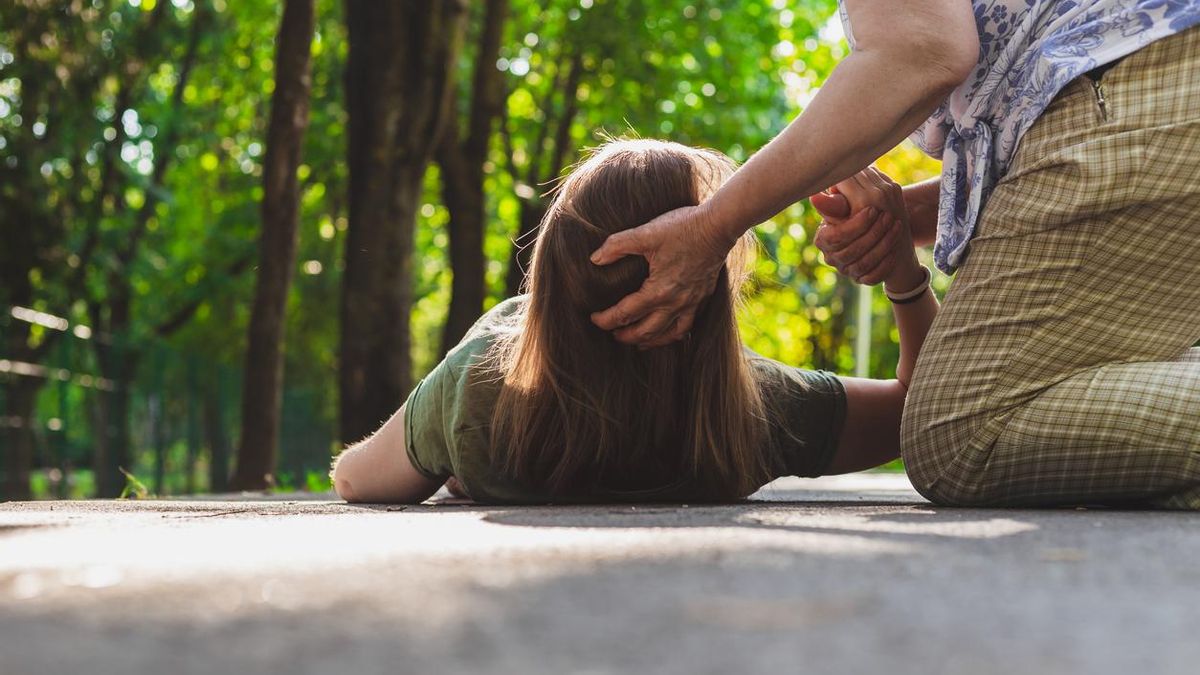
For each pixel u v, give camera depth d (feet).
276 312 30.76
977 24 7.83
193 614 2.89
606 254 7.46
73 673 2.22
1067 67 7.35
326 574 3.60
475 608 2.96
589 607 2.97
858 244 9.14
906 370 9.21
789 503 8.23
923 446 7.95
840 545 4.37
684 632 2.63
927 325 9.30
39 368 38.27
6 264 43.16
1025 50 7.73
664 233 7.36
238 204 60.85
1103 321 7.45
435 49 31.24
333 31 51.34
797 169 7.28
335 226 64.18
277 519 6.44
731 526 5.33
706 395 7.89
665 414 7.89
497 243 67.21
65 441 40.42
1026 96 7.62
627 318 7.55
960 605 3.08
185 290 61.98
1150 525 5.57
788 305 81.97
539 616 2.84
